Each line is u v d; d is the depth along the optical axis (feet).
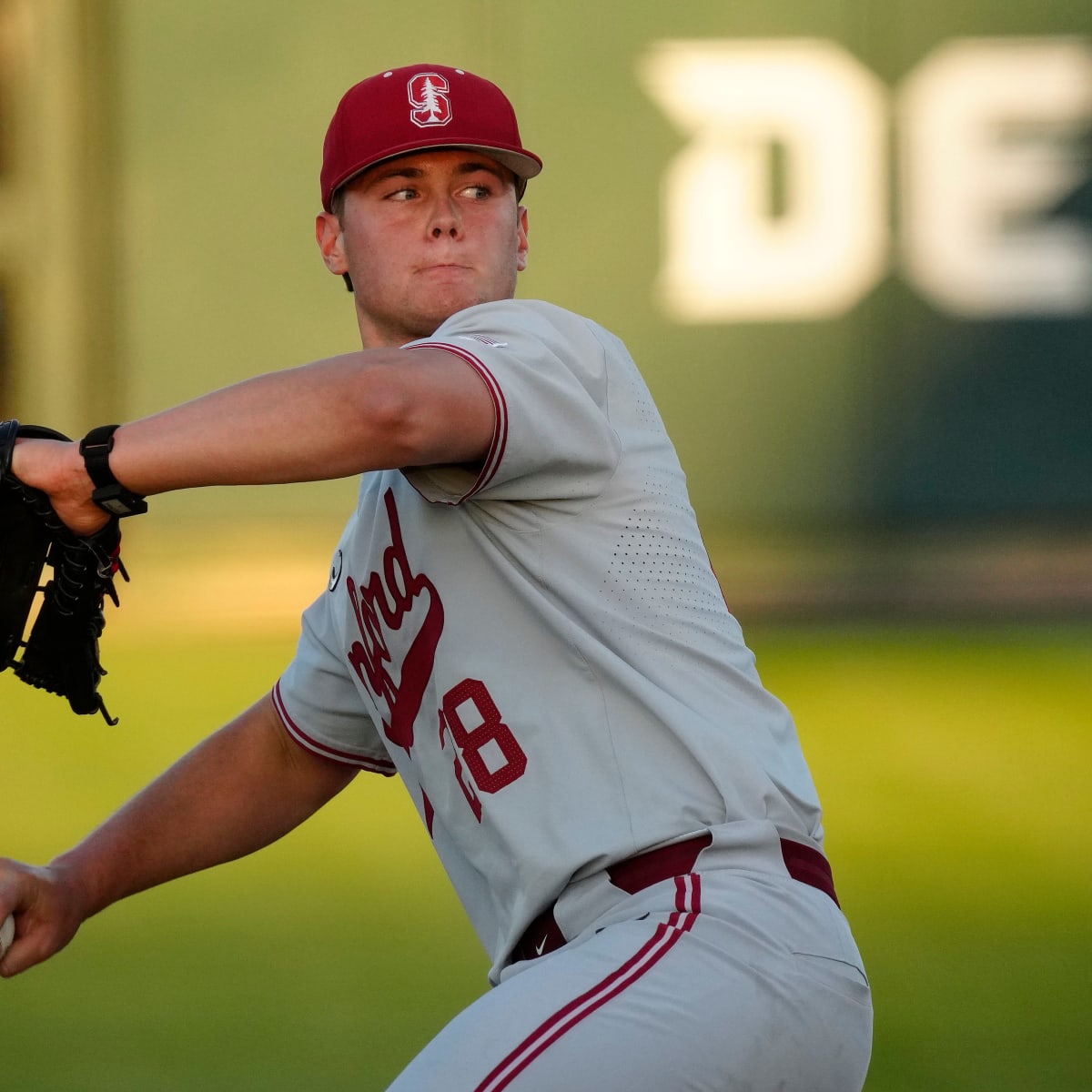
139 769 75.87
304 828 66.69
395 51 116.88
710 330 118.93
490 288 25.18
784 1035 20.33
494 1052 19.58
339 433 19.36
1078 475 120.16
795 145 118.32
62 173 116.47
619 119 117.60
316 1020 45.91
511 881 22.25
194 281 117.70
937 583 118.73
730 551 119.03
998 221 119.14
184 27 116.26
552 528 22.09
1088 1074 41.78
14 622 20.99
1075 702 88.02
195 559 116.57
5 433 20.02
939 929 53.52
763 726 22.53
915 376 119.65
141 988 48.60
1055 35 118.21
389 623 23.58
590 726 21.74
